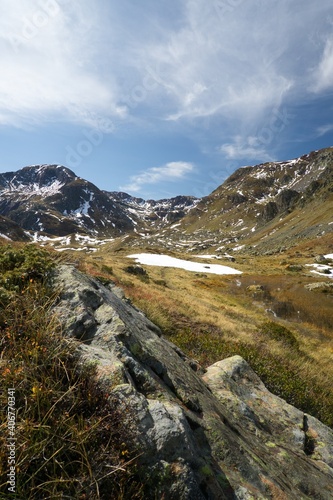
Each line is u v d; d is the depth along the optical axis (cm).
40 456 253
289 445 578
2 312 391
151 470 291
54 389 309
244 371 777
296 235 13875
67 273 591
